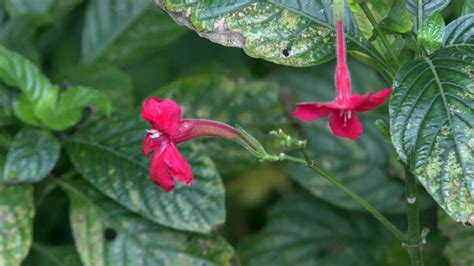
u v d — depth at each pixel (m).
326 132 0.64
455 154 0.42
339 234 0.65
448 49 0.44
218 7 0.47
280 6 0.47
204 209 0.54
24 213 0.54
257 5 0.47
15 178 0.54
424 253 0.62
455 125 0.43
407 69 0.44
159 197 0.54
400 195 0.63
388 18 0.45
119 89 0.62
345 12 0.46
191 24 0.47
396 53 0.46
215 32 0.47
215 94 0.60
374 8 0.45
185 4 0.47
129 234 0.55
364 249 0.65
